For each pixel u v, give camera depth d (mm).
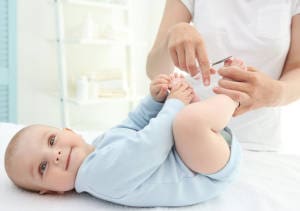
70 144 801
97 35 2285
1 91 2025
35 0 2227
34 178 771
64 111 2221
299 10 1012
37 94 2318
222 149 714
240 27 1041
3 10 1970
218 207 730
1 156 1026
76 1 2174
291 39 1024
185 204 738
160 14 2791
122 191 712
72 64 2457
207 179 740
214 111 710
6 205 722
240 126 1040
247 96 750
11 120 2080
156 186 716
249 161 976
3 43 1996
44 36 2291
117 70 2398
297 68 994
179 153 734
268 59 1019
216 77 1035
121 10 2648
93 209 718
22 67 2236
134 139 722
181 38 812
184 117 704
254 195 776
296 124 1617
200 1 1102
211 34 1058
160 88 842
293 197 777
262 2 1034
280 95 784
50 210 704
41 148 782
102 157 734
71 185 775
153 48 1082
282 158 1014
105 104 2723
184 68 810
